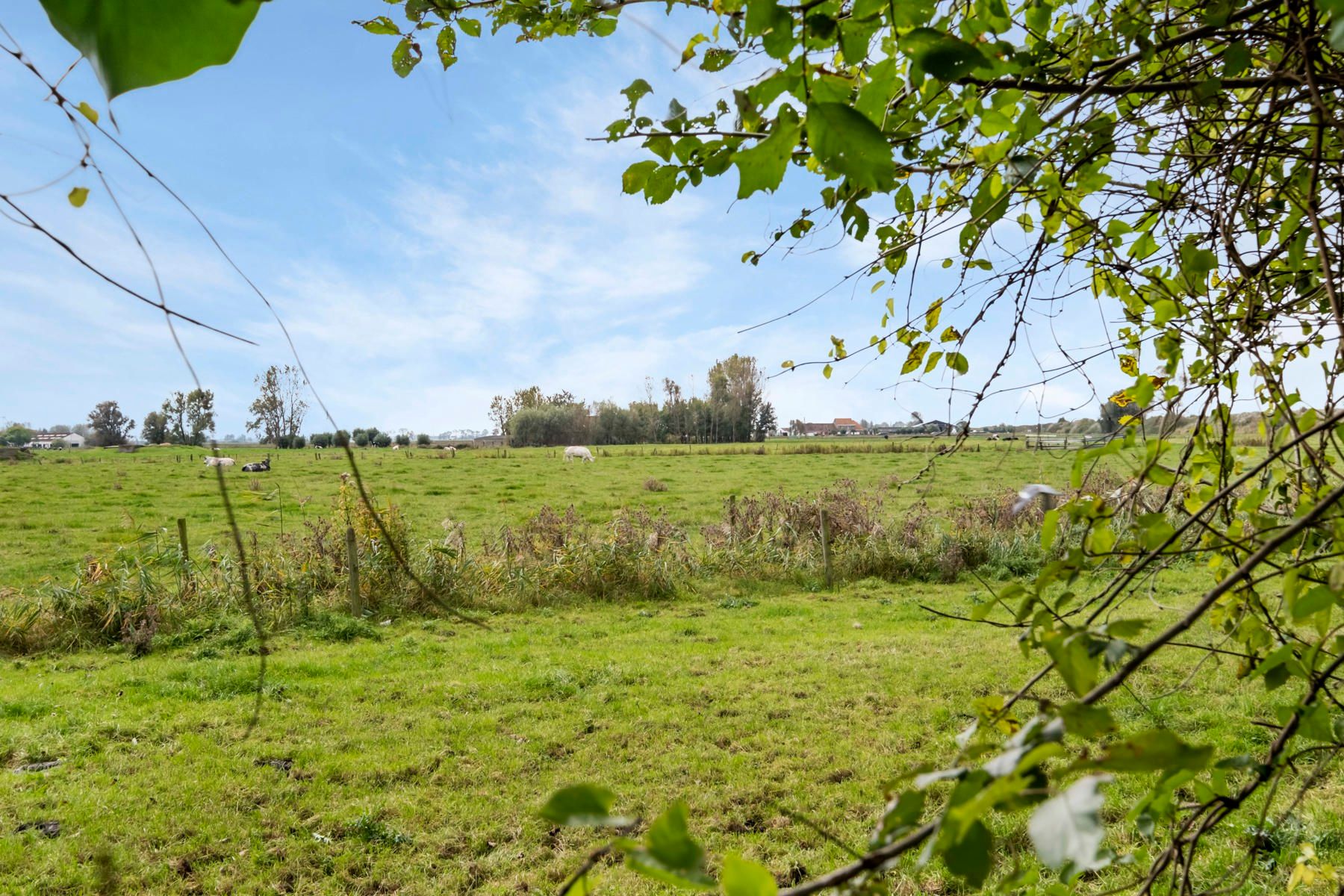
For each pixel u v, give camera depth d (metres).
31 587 12.74
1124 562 1.18
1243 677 1.40
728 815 5.25
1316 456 1.38
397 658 9.09
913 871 0.75
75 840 4.91
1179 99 1.58
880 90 0.92
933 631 10.02
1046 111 1.57
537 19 1.72
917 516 14.80
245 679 8.01
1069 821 0.55
